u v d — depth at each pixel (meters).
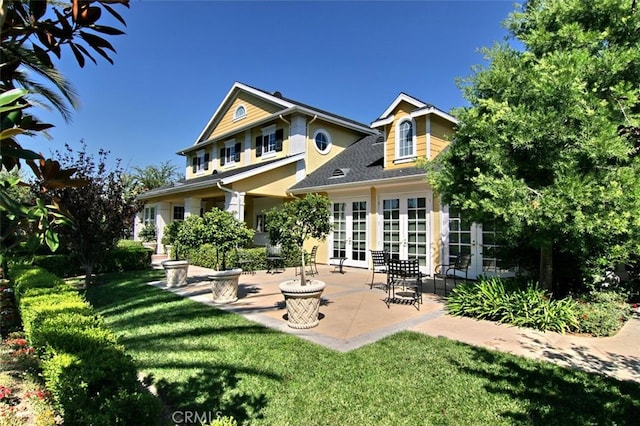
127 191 10.30
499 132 5.13
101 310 6.82
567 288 6.13
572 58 4.51
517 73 5.30
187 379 3.62
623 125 4.75
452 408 3.02
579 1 5.08
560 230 4.62
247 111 16.78
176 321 5.76
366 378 3.58
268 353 4.26
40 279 6.11
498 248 6.97
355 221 12.32
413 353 4.23
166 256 17.41
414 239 10.48
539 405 3.05
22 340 4.57
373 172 11.48
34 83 9.72
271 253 12.44
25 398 3.22
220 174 16.45
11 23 1.77
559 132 4.44
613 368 3.81
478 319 5.76
